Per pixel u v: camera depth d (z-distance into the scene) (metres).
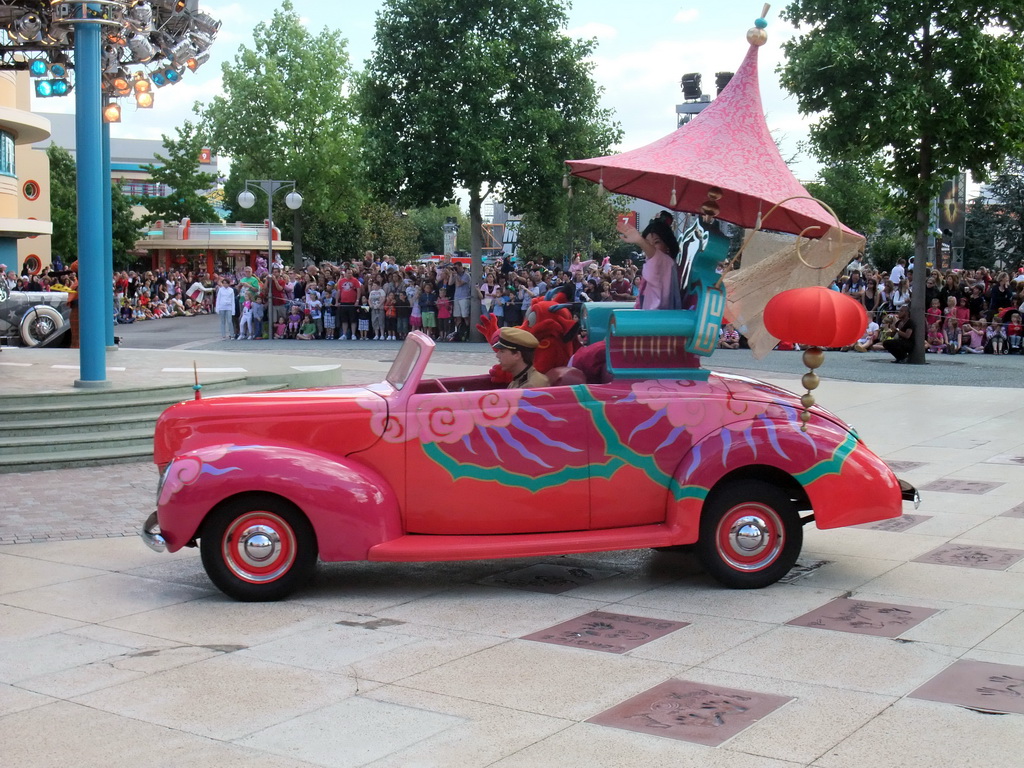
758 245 7.06
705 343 6.11
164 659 5.02
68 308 21.59
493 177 23.86
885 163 17.97
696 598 5.92
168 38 16.31
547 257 49.34
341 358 19.61
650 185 7.18
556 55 24.31
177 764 3.83
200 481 5.86
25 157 37.88
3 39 15.88
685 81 17.58
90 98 11.73
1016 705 4.21
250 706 4.39
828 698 4.35
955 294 20.98
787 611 5.62
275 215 55.81
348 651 5.11
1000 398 13.65
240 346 22.77
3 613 5.83
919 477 9.04
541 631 5.38
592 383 6.38
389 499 6.03
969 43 16.44
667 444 6.07
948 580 6.11
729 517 6.04
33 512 8.51
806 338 5.83
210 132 54.38
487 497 6.07
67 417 11.12
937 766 3.69
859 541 7.10
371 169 24.27
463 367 17.20
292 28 52.41
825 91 17.38
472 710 4.31
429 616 5.69
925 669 4.66
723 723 4.11
